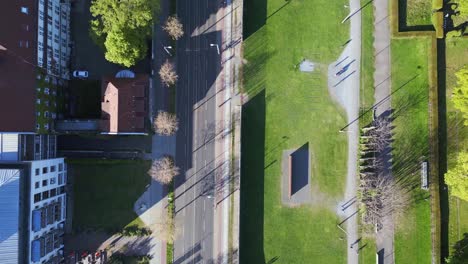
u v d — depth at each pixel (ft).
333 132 276.00
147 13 235.40
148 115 269.64
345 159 276.00
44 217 239.09
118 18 233.55
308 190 275.39
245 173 274.57
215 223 272.51
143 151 272.72
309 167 275.59
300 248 273.75
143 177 272.92
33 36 228.02
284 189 274.57
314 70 276.00
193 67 273.95
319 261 273.75
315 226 274.57
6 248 221.46
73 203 272.10
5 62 219.41
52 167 251.39
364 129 274.36
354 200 275.39
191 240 272.31
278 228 273.95
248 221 273.95
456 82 274.98
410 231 275.18
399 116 276.21
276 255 273.33
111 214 272.10
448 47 276.21
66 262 267.80
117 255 271.49
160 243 272.31
